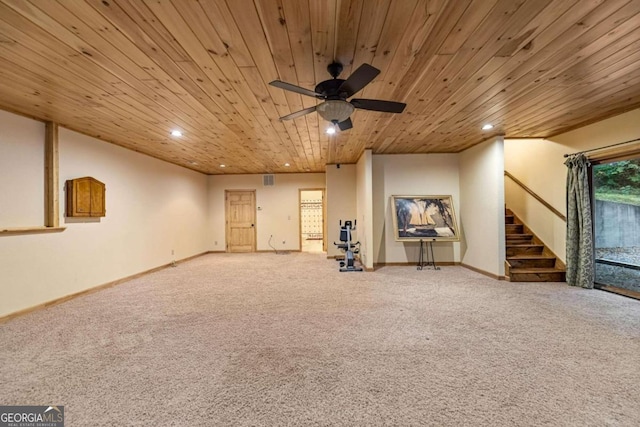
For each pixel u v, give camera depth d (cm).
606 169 462
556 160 495
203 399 193
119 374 221
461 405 186
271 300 400
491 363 233
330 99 240
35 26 189
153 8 173
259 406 186
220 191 881
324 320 325
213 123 396
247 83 276
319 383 209
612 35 208
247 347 263
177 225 707
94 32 197
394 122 411
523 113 378
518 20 190
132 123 393
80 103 323
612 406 183
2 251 329
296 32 199
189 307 373
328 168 752
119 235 510
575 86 296
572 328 296
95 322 323
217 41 209
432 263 639
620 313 337
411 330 296
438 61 241
